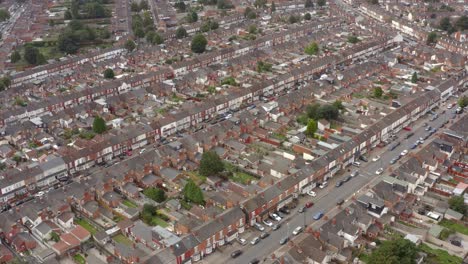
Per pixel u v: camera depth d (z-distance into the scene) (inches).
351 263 6156.5
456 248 6368.1
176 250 6067.9
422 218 7037.4
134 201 7628.0
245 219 6840.6
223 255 6402.6
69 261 6353.3
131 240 6756.9
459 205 7081.7
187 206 7465.6
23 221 7022.6
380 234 6697.8
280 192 7249.0
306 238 6254.9
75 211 7445.9
